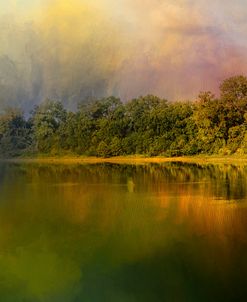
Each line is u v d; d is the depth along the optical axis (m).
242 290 8.60
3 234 11.67
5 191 17.70
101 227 12.50
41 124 28.28
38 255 10.45
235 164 29.33
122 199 16.27
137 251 10.35
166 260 9.85
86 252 10.55
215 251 10.23
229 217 13.26
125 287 8.88
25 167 25.86
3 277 9.41
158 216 13.64
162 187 19.20
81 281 9.27
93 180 21.52
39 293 8.77
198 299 8.39
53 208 14.64
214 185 19.62
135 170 26.27
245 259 9.84
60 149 28.64
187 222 12.72
